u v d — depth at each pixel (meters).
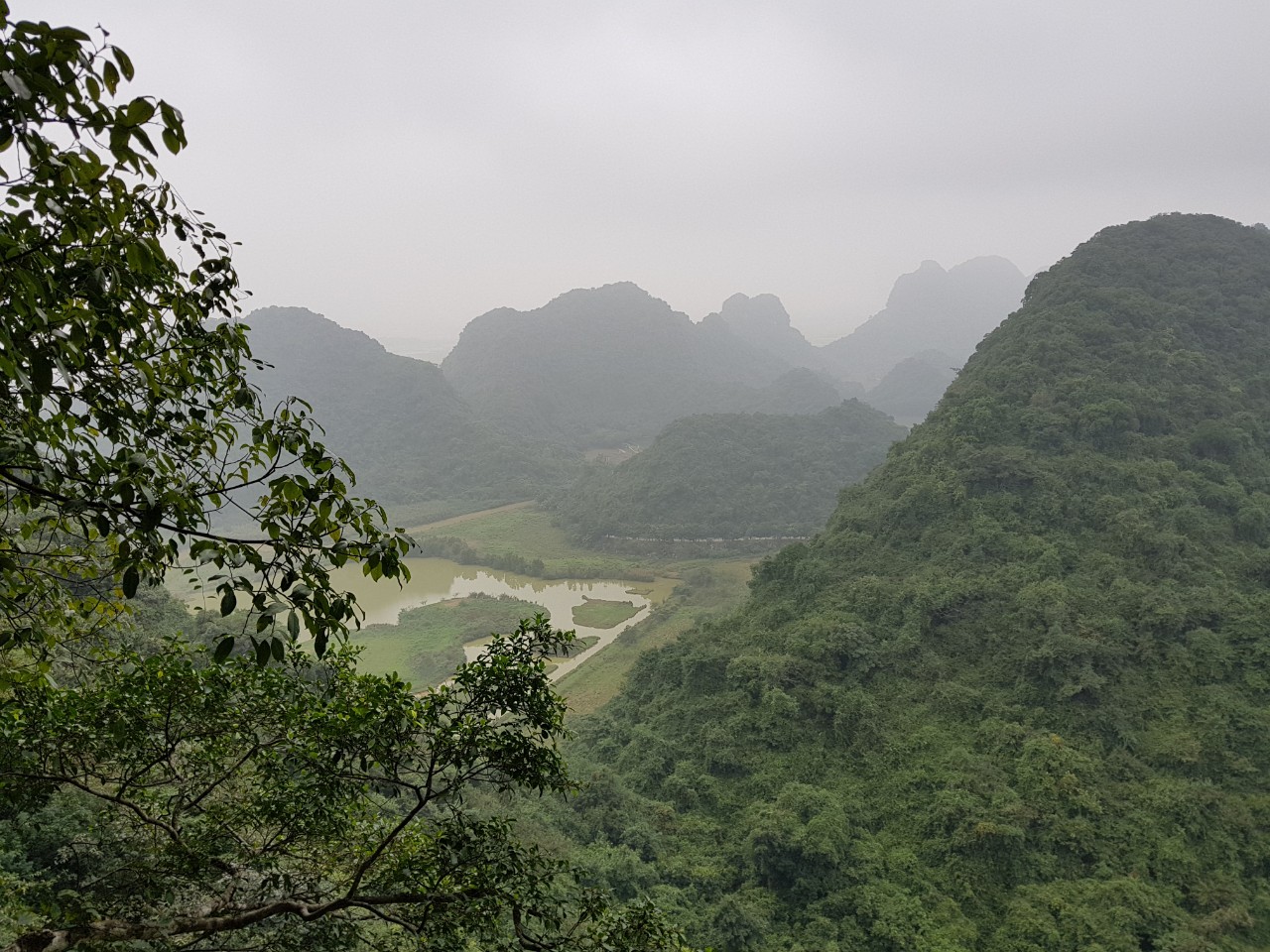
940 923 26.36
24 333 3.53
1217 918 25.23
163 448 4.74
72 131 3.30
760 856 28.77
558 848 28.03
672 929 7.45
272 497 4.60
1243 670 33.72
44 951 5.04
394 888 7.73
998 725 34.06
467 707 7.54
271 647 4.07
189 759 7.80
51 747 6.96
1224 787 30.25
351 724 7.18
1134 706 33.59
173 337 4.60
